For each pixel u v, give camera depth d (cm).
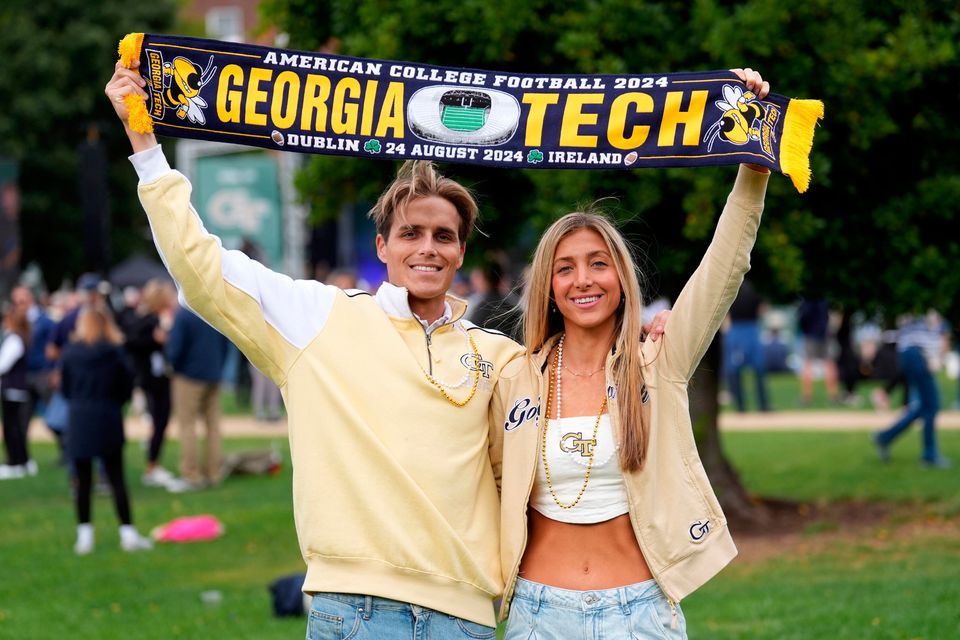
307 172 930
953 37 845
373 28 852
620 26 806
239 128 395
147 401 1336
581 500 378
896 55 788
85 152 1504
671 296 923
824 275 894
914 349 1279
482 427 387
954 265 865
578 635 370
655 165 388
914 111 864
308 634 368
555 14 820
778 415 1812
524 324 405
